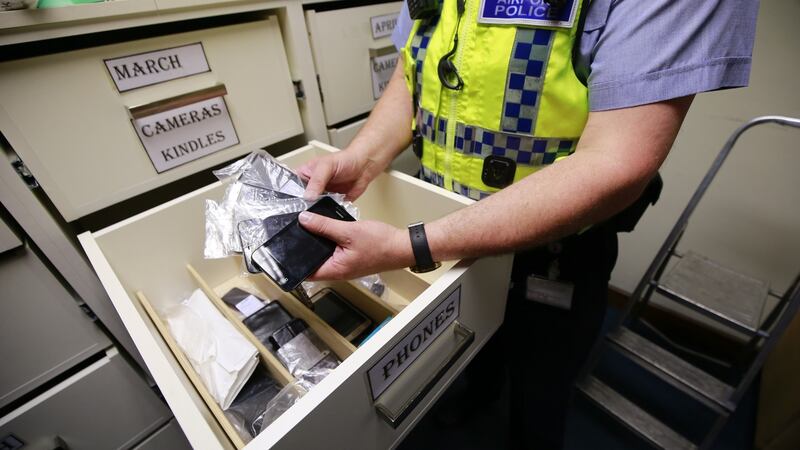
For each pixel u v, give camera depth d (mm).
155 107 542
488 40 485
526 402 772
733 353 1183
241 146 673
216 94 599
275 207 523
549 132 501
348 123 868
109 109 511
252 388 497
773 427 897
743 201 993
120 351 664
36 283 530
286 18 646
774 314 1009
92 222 650
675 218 1121
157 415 752
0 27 389
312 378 487
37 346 559
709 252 1109
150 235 581
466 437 1029
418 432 1047
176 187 737
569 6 429
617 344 985
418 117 654
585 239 587
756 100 877
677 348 1244
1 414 570
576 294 623
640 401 1104
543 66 462
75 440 651
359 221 437
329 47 730
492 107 514
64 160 494
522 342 702
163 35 539
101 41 515
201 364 497
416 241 413
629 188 396
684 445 897
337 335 499
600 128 414
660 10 368
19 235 497
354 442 393
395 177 651
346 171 616
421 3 569
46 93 456
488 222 404
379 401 401
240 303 624
